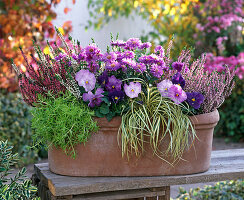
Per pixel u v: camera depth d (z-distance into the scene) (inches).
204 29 181.3
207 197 103.0
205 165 66.1
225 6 178.7
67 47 67.1
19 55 137.5
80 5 209.3
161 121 61.9
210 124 64.2
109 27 227.8
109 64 63.6
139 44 67.3
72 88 64.1
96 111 62.2
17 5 138.3
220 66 166.1
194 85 68.1
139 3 193.6
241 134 183.8
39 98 63.7
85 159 63.3
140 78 66.0
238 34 184.9
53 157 65.4
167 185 63.3
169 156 63.2
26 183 67.2
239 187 108.3
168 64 69.2
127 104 64.1
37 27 141.7
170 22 190.4
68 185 59.4
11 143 134.6
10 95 143.0
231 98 181.0
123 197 64.0
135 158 63.1
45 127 61.6
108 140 62.6
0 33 139.1
